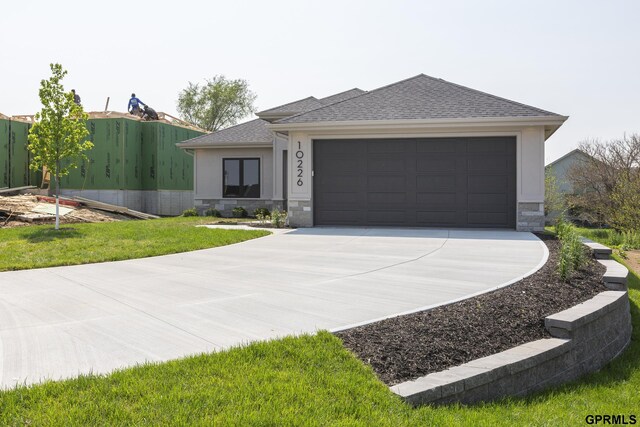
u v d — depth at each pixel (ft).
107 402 9.92
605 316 18.81
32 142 43.42
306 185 47.09
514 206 43.98
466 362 13.89
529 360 14.14
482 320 16.70
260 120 74.69
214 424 9.23
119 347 13.58
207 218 61.05
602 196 85.40
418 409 11.13
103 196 74.79
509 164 43.91
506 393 13.58
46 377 11.34
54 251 31.40
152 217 67.82
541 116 41.45
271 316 16.80
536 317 17.38
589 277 23.54
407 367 13.03
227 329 15.33
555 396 14.42
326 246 34.22
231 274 24.54
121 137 74.18
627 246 52.01
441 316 16.81
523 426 11.70
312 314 17.04
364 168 46.78
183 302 18.78
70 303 18.61
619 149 86.43
